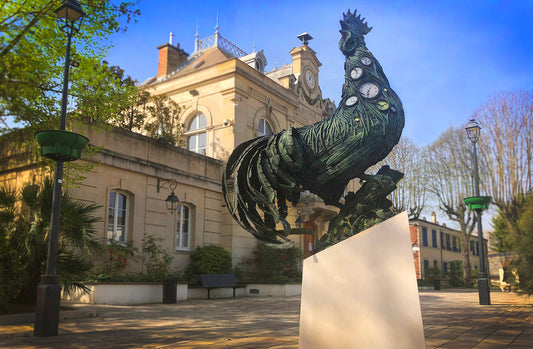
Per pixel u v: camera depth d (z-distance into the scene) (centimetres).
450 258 4500
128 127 1989
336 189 564
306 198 2272
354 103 520
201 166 1983
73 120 1259
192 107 2266
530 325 839
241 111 2141
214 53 2720
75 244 982
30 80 969
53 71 1063
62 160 797
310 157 528
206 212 1981
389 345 405
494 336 696
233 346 617
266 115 2320
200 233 1936
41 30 1001
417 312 397
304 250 2344
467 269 3036
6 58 899
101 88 1197
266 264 2030
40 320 723
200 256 1833
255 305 1362
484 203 1391
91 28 1089
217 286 1697
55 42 1046
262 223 564
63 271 964
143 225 1677
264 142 567
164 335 728
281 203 576
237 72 2116
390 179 523
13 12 956
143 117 2105
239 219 580
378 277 421
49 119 1086
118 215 1622
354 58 541
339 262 444
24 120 1033
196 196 1942
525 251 712
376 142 507
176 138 2128
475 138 1510
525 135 1424
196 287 1684
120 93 1252
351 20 565
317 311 448
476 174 1484
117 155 1591
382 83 528
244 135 2142
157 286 1451
